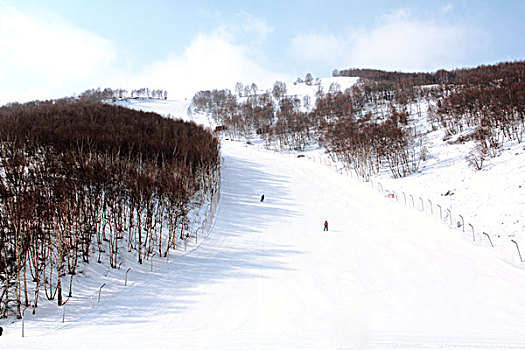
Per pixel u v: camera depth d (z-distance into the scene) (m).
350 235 43.31
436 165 64.69
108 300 26.88
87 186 36.09
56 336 20.81
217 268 34.31
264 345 18.89
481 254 31.55
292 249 39.62
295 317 22.89
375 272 30.77
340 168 91.25
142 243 39.78
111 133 61.69
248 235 46.06
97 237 35.66
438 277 28.23
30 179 33.81
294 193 71.38
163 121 107.12
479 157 56.16
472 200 43.91
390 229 43.62
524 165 45.19
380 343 18.22
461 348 17.11
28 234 25.61
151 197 40.22
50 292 26.23
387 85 186.38
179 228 45.69
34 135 52.66
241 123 174.75
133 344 19.50
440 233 38.91
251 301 26.17
